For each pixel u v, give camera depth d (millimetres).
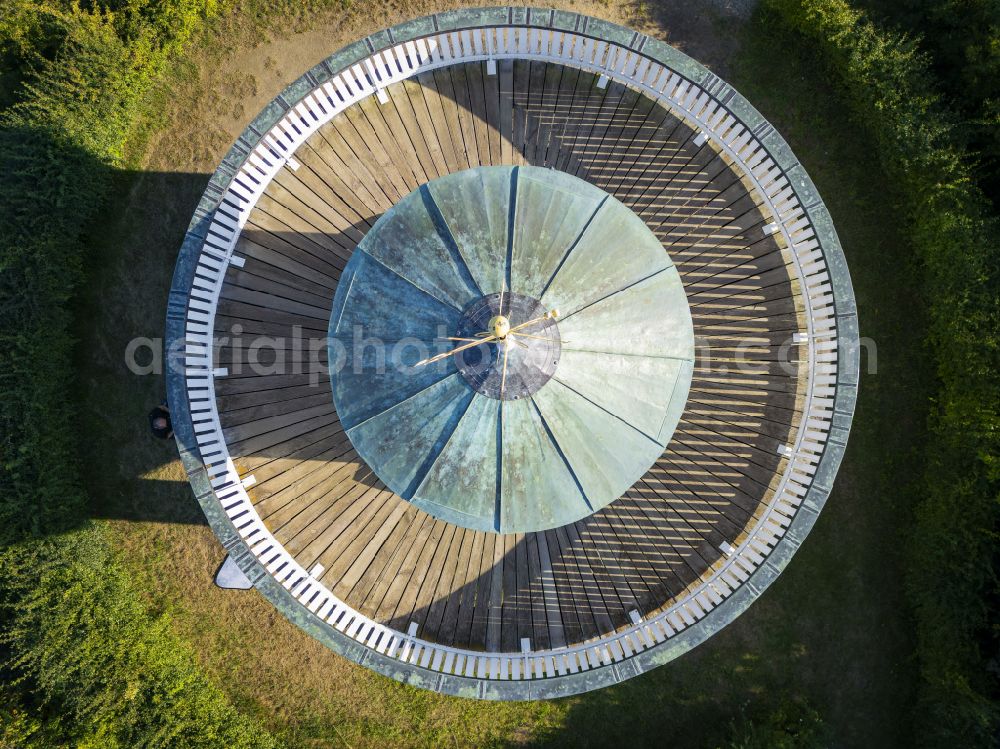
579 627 21375
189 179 26562
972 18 24125
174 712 24438
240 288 21781
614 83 21844
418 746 26109
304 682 26266
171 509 26531
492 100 21969
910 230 25188
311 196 21875
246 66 26578
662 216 21672
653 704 25953
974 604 23859
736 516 21312
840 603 25734
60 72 24875
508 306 16281
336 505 21656
